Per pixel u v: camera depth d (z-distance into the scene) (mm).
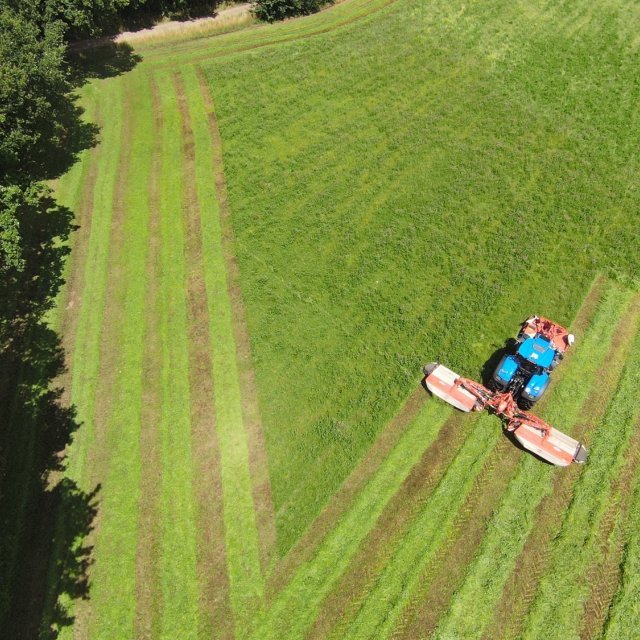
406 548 18688
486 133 34656
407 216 29516
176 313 25391
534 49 41875
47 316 25141
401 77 39625
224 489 19922
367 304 25516
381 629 17203
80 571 18062
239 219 29562
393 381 22812
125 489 19844
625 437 21109
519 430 20375
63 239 28547
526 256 27328
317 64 41094
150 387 22734
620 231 28500
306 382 22828
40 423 21500
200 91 38812
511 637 17062
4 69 27672
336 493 19875
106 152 33844
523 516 19312
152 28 45656
